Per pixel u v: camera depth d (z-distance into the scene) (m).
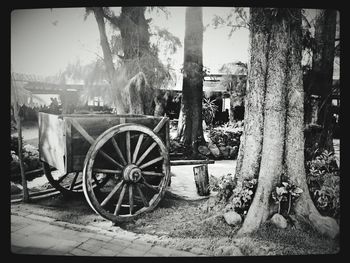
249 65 4.71
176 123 10.60
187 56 9.01
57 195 5.54
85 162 4.21
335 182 4.82
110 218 4.37
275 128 4.52
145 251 3.77
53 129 4.75
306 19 5.94
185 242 3.99
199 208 4.98
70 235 4.12
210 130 10.52
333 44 6.30
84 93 8.24
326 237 4.20
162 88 9.13
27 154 6.89
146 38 8.57
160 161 5.23
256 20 4.56
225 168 7.81
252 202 4.53
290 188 4.41
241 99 10.74
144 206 4.79
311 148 6.08
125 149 4.72
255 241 4.08
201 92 9.40
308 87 6.37
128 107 8.51
